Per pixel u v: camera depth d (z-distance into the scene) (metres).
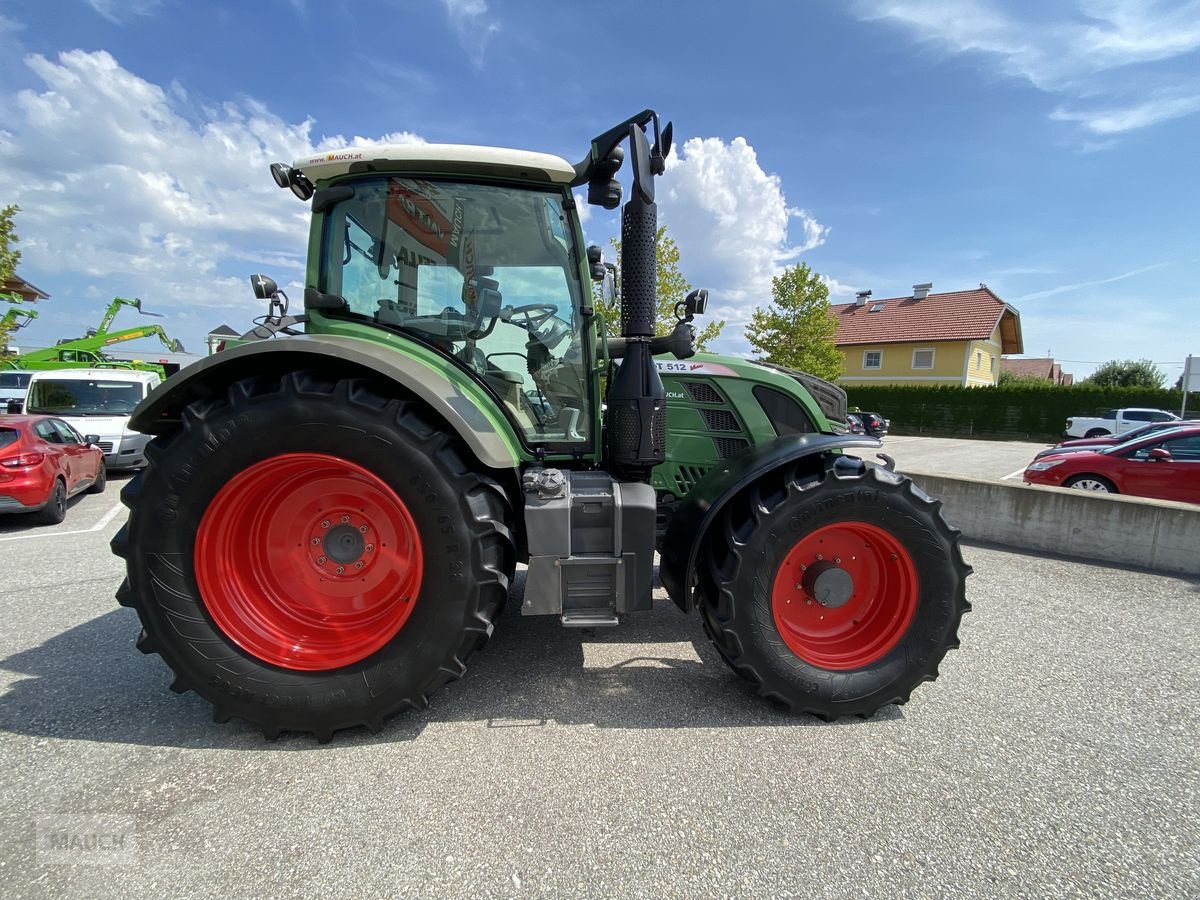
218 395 2.26
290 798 1.81
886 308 31.67
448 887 1.49
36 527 5.91
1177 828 1.74
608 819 1.73
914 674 2.33
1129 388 20.84
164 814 1.74
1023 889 1.52
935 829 1.72
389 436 2.06
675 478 3.25
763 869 1.56
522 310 2.63
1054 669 2.80
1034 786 1.92
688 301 2.59
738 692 2.52
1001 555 4.96
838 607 2.45
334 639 2.21
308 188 2.56
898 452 16.78
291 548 2.29
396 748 2.08
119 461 9.19
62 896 1.45
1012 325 30.06
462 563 2.11
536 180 2.49
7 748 2.05
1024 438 22.56
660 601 3.60
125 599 2.08
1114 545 4.73
